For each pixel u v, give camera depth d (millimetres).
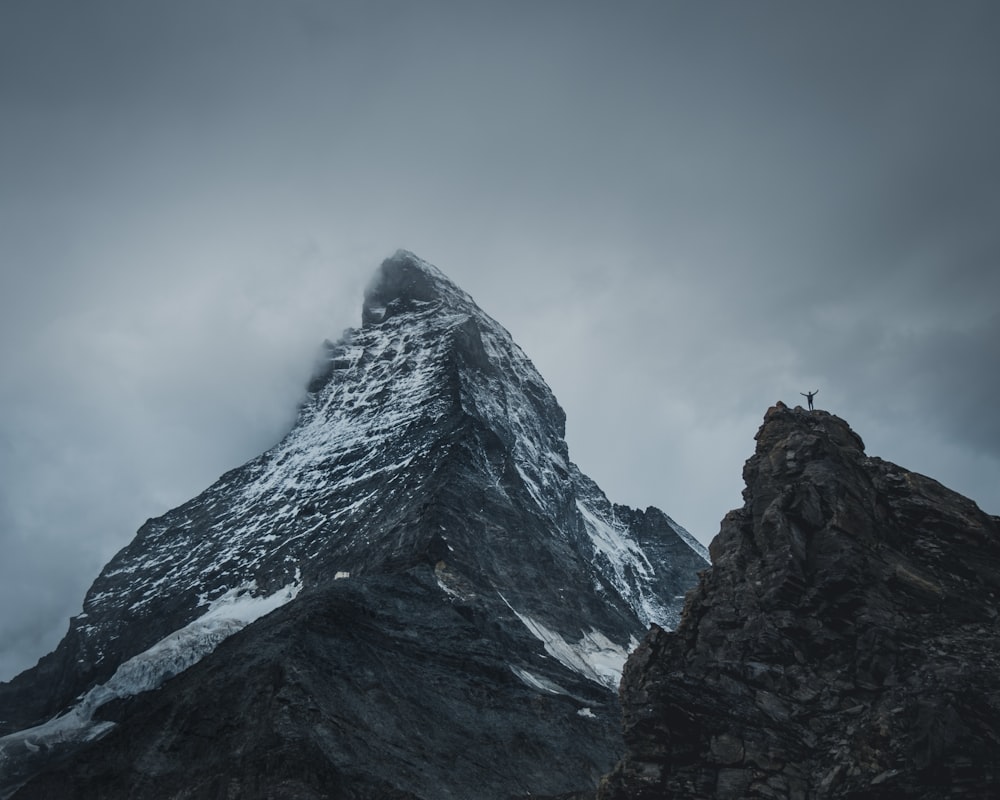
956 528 118625
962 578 116250
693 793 106688
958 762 102938
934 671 108188
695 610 118750
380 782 187750
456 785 199875
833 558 116500
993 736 104188
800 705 110250
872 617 112688
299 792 179250
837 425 128750
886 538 118938
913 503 120375
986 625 112125
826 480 120562
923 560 117562
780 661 112875
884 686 109000
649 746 109188
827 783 105062
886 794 103438
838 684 110188
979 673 107438
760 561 119125
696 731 109062
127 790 196125
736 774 106875
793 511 119750
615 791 109250
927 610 113375
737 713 109625
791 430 127875
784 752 107188
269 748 190250
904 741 104625
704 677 113188
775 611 115500
